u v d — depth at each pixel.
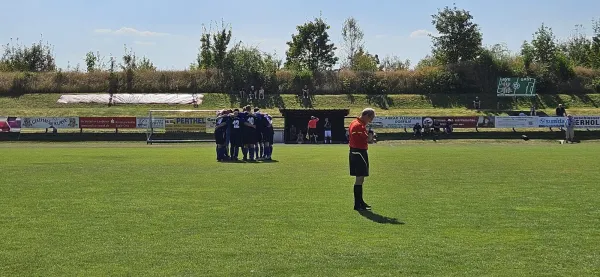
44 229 10.36
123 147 41.06
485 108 67.56
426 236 9.79
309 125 48.59
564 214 11.73
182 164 24.34
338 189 15.73
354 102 69.50
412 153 32.28
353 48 96.19
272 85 74.38
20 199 13.84
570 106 67.69
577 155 29.50
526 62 75.62
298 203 13.23
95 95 69.56
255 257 8.48
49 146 43.03
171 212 12.02
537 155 29.70
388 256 8.52
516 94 67.75
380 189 15.69
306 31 87.38
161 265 8.09
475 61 76.44
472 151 34.22
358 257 8.46
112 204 13.06
